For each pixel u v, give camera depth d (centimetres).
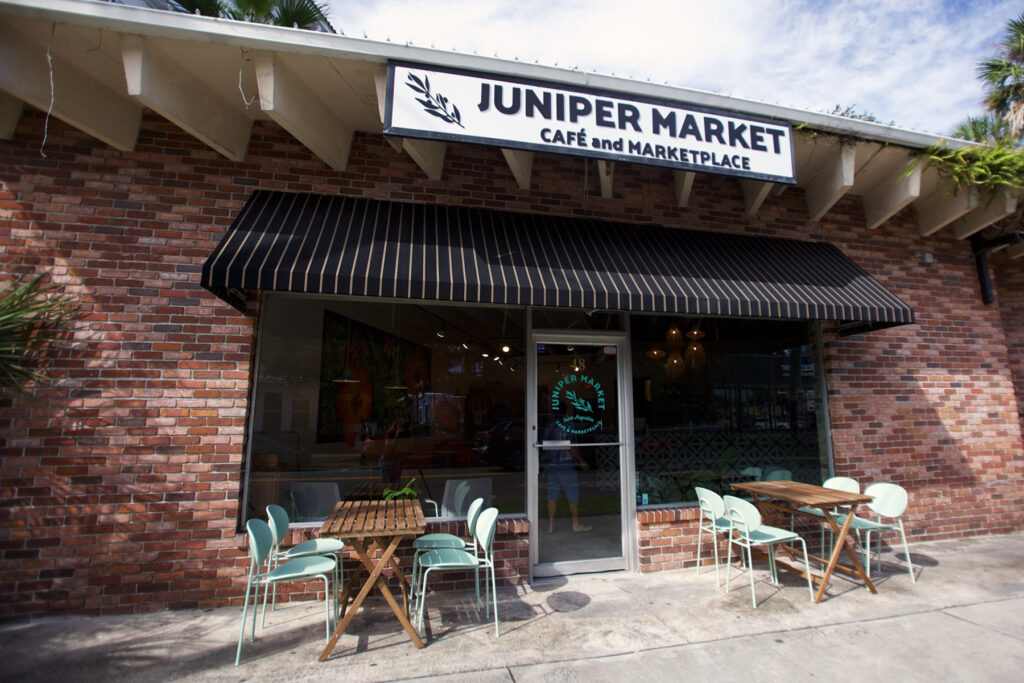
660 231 562
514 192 545
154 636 382
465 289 411
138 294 454
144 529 430
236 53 417
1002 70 816
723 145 490
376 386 504
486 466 515
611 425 546
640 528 521
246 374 459
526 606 435
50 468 423
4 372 386
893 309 502
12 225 443
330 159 494
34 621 407
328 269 396
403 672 331
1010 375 668
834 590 465
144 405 441
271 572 371
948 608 424
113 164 466
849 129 528
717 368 585
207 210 477
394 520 386
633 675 326
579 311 552
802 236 614
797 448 592
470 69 443
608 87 471
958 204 606
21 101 455
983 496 630
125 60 392
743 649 358
